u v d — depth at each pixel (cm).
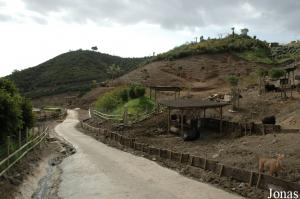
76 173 2556
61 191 2103
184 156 2650
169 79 7750
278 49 9738
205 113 4288
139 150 3359
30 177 2202
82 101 10025
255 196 1811
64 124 6581
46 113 8006
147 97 5912
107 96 6819
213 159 2572
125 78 8944
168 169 2597
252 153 2505
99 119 5775
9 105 2127
